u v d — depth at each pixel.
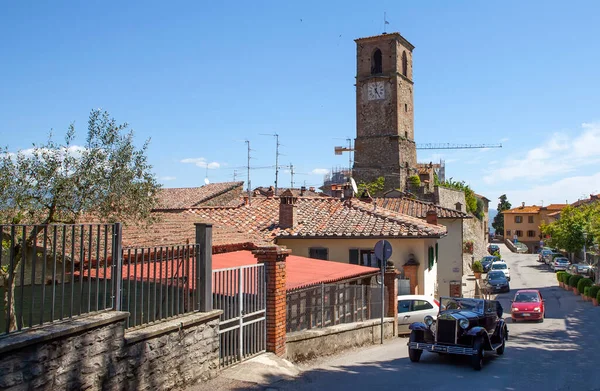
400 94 70.94
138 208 11.99
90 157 11.34
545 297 41.09
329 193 73.56
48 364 6.73
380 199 39.12
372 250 23.92
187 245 9.63
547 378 12.85
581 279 39.47
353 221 25.39
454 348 14.12
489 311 16.16
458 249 37.03
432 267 27.97
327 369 12.72
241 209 28.22
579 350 17.83
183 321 9.16
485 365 14.71
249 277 11.43
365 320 18.20
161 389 8.66
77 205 11.00
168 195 51.47
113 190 11.44
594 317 28.92
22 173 10.40
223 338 10.55
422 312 21.14
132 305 10.10
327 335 14.85
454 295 36.22
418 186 64.94
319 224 25.34
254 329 11.54
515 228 118.50
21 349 6.38
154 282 8.88
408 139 72.50
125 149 11.79
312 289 14.75
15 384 6.30
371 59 71.69
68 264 11.47
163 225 18.08
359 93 71.88
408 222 24.62
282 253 12.15
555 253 74.69
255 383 9.83
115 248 8.16
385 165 69.81
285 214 25.19
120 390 7.84
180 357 9.12
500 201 134.88
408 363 14.52
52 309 7.06
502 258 87.69
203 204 47.81
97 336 7.47
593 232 45.84
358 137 71.56
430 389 11.23
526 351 17.55
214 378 9.92
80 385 7.18
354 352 16.05
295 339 13.17
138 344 8.21
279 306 12.12
